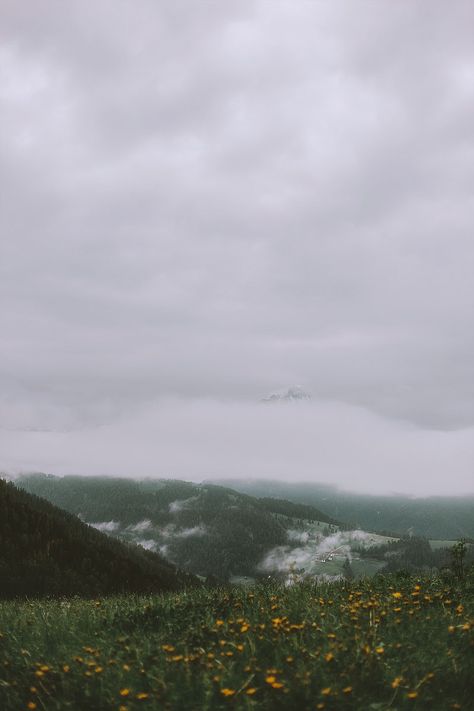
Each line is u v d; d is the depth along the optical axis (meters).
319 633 8.51
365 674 7.18
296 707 6.74
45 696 7.54
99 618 10.46
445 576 11.99
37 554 125.62
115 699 7.11
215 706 6.78
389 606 9.55
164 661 7.93
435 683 7.00
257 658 7.79
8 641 9.45
